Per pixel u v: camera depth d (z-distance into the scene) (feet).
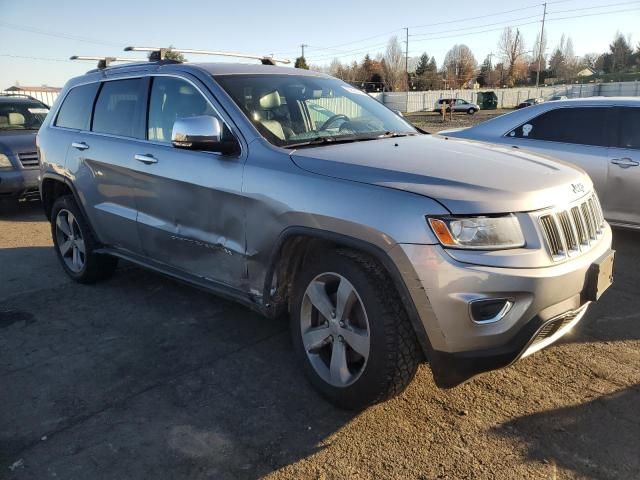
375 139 11.98
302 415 9.96
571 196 9.61
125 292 16.21
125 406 10.35
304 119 12.32
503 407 10.05
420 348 9.21
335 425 9.64
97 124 15.48
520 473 8.37
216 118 11.46
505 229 8.51
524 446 8.98
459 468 8.52
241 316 14.33
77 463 8.80
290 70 14.15
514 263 8.37
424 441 9.17
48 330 13.71
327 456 8.86
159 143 13.19
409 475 8.39
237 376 11.34
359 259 9.30
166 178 12.53
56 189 17.58
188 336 13.21
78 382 11.25
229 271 11.62
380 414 9.92
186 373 11.50
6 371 11.75
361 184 9.29
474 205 8.46
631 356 11.78
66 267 17.34
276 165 10.46
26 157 27.50
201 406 10.30
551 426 9.47
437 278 8.37
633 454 8.71
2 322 14.23
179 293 16.03
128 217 14.01
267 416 9.95
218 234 11.61
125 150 13.89
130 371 11.64
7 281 17.46
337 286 10.08
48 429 9.70
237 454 8.96
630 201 19.06
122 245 14.88
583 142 20.04
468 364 8.59
